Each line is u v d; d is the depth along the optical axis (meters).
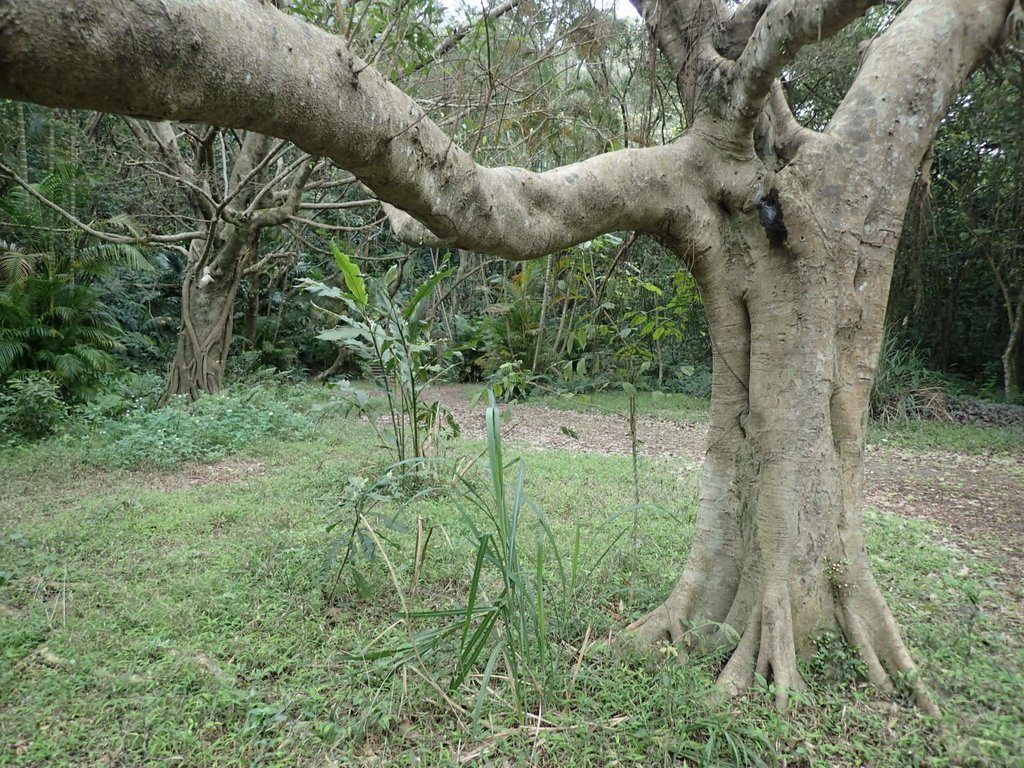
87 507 5.70
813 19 2.39
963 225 12.98
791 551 3.05
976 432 10.73
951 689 3.03
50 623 3.53
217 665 3.16
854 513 3.14
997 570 4.81
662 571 4.34
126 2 1.27
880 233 3.03
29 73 1.24
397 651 2.88
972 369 15.06
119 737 2.62
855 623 3.07
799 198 2.90
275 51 1.60
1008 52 3.08
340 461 7.54
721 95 3.03
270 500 6.01
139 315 15.69
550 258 10.84
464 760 2.52
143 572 4.32
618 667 3.09
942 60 2.95
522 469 2.86
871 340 3.10
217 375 11.34
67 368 9.70
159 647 3.32
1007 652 3.40
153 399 11.03
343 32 2.65
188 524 5.29
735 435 3.35
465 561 4.41
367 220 14.67
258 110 1.63
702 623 3.12
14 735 2.63
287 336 18.62
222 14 1.48
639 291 6.98
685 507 5.92
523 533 5.05
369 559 3.71
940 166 12.20
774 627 2.99
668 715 2.68
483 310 18.22
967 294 14.56
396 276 6.29
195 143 10.67
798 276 2.98
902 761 2.53
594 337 4.91
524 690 2.89
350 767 2.50
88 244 11.49
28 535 4.93
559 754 2.54
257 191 10.79
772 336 3.07
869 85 2.99
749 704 2.80
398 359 5.87
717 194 3.12
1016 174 11.10
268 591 4.01
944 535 5.75
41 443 8.15
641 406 13.29
